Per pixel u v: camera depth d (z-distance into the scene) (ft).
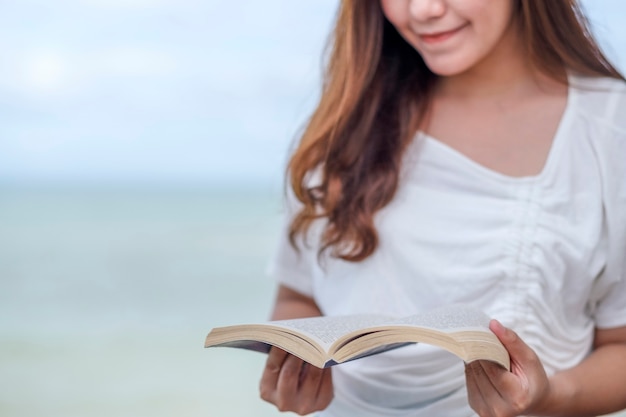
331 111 4.04
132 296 36.96
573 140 3.67
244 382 23.79
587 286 3.61
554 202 3.59
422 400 3.74
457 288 3.65
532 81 3.84
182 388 23.27
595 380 3.51
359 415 3.84
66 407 22.07
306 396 3.65
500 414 3.04
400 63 4.03
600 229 3.59
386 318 3.42
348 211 3.86
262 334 3.05
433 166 3.84
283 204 4.26
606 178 3.60
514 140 3.77
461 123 3.89
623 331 3.73
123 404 22.21
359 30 4.00
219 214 71.15
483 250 3.62
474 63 3.58
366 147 3.92
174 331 31.01
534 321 3.56
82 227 60.08
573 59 3.78
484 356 2.76
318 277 4.06
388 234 3.81
